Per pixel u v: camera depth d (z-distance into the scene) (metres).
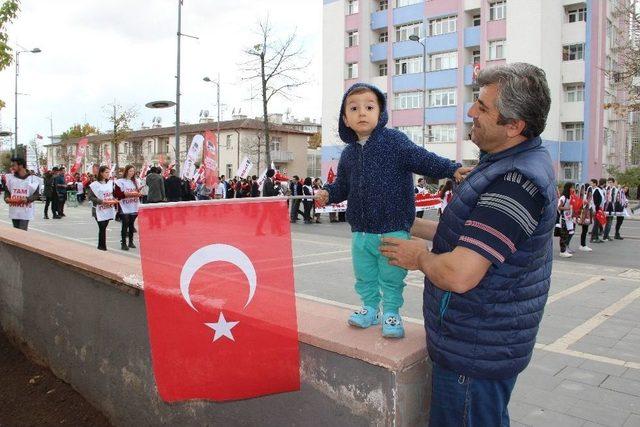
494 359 1.69
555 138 35.12
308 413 2.16
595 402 3.70
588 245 13.38
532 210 1.59
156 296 2.19
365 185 2.13
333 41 43.78
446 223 1.79
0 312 4.93
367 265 2.21
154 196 12.75
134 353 3.10
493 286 1.65
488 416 1.79
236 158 53.56
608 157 38.81
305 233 15.16
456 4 37.25
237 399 2.23
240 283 2.21
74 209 23.16
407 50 40.06
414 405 1.93
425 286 1.92
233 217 2.20
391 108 41.34
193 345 2.23
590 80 34.47
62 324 3.85
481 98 1.74
